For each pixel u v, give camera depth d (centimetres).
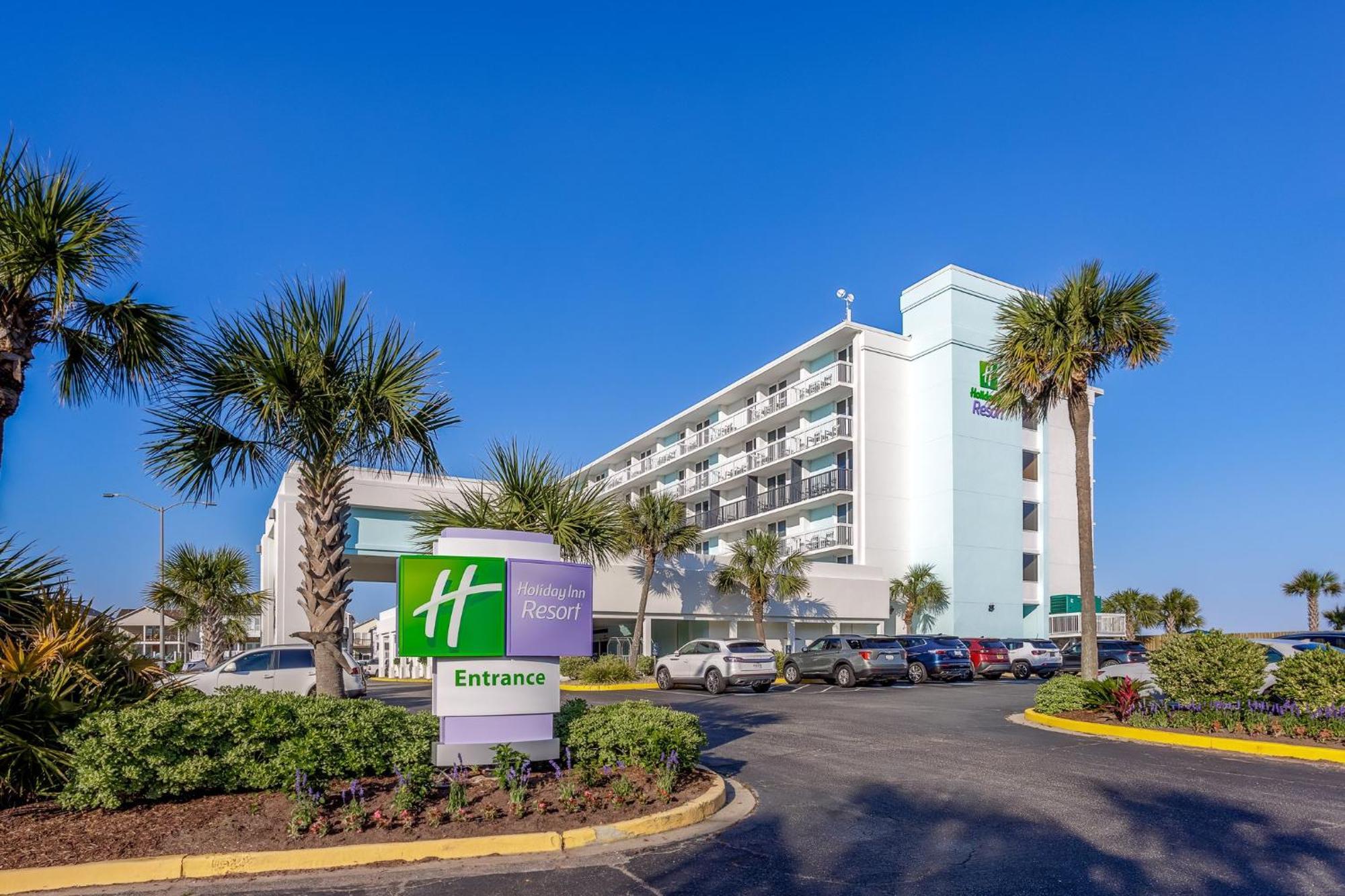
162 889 588
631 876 623
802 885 604
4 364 858
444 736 835
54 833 667
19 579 850
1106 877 618
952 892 590
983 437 4000
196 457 983
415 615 829
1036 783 955
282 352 953
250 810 721
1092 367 1830
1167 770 1031
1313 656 1317
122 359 989
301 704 805
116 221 929
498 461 2280
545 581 890
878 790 922
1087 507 1788
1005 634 3909
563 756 912
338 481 1001
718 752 1180
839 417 4041
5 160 866
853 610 3725
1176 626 4616
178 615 3647
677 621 3962
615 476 6288
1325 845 691
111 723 720
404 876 618
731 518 4797
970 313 4047
